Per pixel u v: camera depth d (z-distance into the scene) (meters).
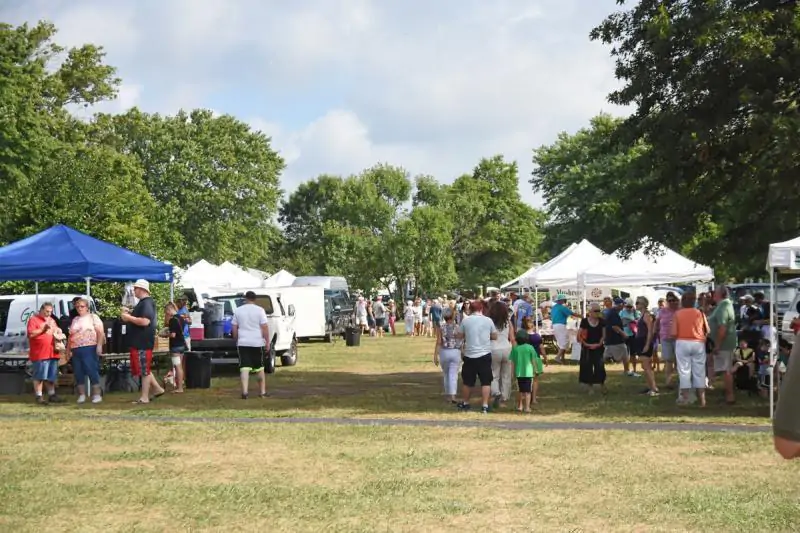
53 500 8.66
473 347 15.52
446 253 72.25
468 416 14.91
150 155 62.62
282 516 7.98
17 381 18.62
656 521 7.70
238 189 66.38
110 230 31.50
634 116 19.80
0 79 34.19
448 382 16.73
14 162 32.38
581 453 11.08
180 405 16.69
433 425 13.72
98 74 53.53
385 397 17.92
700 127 17.44
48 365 17.08
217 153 64.56
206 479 9.63
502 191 91.31
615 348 21.48
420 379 22.20
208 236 63.59
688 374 15.91
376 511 8.12
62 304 20.61
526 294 29.98
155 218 44.81
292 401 17.25
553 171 69.50
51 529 7.59
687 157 18.48
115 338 20.11
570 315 26.59
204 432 13.03
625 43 20.08
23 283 28.09
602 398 17.44
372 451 11.30
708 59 17.69
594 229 61.41
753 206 21.48
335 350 34.56
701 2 18.25
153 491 9.03
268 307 25.59
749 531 7.37
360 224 81.94
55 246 19.00
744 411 15.28
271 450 11.45
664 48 18.16
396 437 12.47
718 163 18.66
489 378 15.48
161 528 7.60
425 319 48.16
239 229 65.81
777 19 16.77
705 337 16.05
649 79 18.88
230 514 8.08
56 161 34.03
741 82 17.00
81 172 33.00
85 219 31.72
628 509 8.11
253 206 66.88
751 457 10.73
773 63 16.42
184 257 60.00
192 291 31.08
